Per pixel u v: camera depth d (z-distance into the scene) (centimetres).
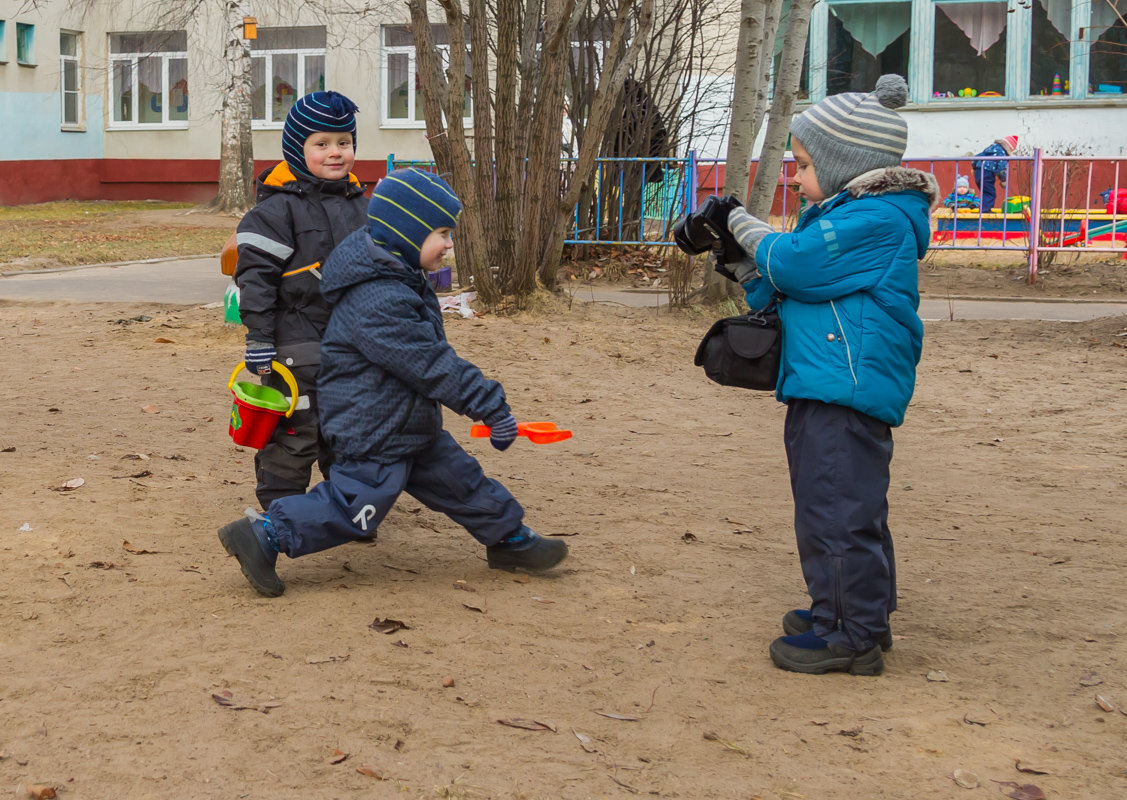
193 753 279
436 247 378
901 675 348
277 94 2834
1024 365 902
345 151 416
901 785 279
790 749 296
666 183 1446
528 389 785
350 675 326
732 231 349
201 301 1162
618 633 372
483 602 392
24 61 2783
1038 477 589
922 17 1973
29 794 256
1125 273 1421
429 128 1078
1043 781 282
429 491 407
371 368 374
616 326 1013
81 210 2619
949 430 699
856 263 326
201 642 344
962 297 1290
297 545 378
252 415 401
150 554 423
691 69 1489
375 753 283
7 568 399
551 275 1109
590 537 475
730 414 734
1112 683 343
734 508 525
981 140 1964
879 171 332
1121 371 877
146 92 2970
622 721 309
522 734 297
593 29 1377
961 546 478
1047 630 386
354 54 2734
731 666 350
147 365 837
